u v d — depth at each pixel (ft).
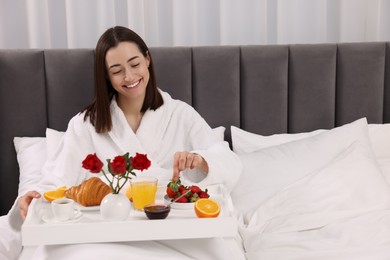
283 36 8.71
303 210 6.27
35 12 8.41
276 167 7.04
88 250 4.84
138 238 4.79
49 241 4.74
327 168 6.70
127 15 8.58
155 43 8.66
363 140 7.46
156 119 7.07
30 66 7.82
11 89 7.84
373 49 8.14
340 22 8.80
